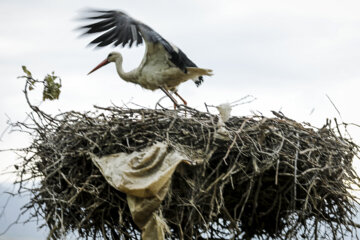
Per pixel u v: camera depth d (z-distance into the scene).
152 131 10.78
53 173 10.34
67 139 11.09
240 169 10.37
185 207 10.80
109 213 11.17
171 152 10.17
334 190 10.81
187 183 10.45
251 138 10.41
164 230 10.04
